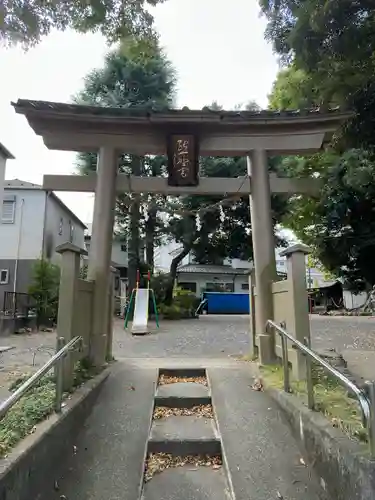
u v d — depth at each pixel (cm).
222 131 593
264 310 562
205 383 501
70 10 546
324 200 995
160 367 545
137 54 683
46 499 272
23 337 1099
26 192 1698
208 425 390
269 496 285
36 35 547
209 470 328
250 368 539
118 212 1766
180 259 1886
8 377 534
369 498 232
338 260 1121
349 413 324
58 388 333
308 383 347
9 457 239
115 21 583
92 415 396
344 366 546
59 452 310
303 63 622
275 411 401
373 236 1014
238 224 1797
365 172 863
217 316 1888
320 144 597
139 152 611
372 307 1986
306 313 441
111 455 333
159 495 293
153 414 413
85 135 588
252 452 337
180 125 580
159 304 1661
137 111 555
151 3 580
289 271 461
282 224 1534
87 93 1673
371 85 586
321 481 294
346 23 541
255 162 601
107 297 561
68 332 410
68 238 2030
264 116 573
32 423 298
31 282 1502
